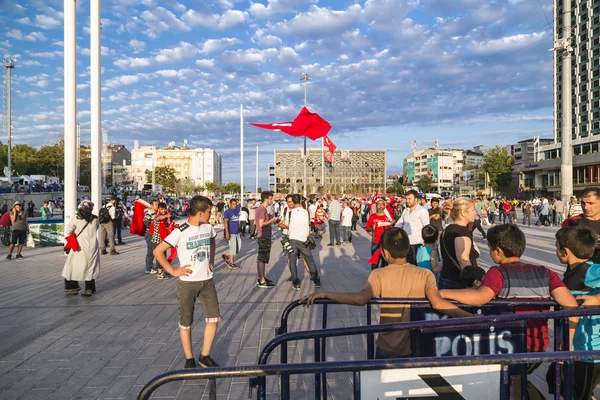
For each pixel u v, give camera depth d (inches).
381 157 6392.7
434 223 361.7
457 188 4633.4
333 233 674.8
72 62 542.9
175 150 5782.5
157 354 200.4
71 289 324.8
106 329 238.2
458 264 178.5
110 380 171.8
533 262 459.8
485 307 121.0
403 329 97.3
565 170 915.4
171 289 346.3
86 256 318.0
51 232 687.1
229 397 157.9
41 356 197.8
